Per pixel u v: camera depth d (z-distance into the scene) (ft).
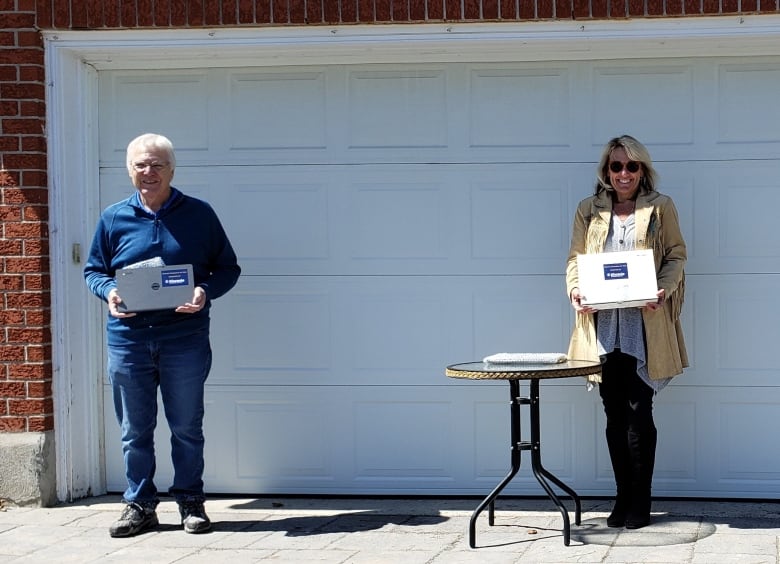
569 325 21.48
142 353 19.27
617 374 19.22
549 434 21.66
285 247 22.09
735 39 20.39
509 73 21.57
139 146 19.07
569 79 21.44
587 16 20.39
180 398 19.45
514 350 21.59
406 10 20.80
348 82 21.90
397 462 21.97
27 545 18.92
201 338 19.56
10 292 21.54
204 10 21.17
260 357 22.18
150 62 22.16
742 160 21.06
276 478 22.22
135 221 19.35
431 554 17.87
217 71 22.21
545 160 21.50
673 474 21.33
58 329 21.76
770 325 21.04
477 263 21.67
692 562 17.04
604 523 19.63
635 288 18.22
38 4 21.38
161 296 18.71
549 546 18.17
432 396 21.85
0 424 21.65
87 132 22.21
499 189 21.61
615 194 19.49
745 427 21.15
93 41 21.57
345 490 22.11
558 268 21.48
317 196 22.02
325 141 21.99
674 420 21.29
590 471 21.56
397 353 21.90
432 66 21.71
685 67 21.18
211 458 22.34
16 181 21.47
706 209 21.15
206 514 20.26
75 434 22.09
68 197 21.86
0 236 21.52
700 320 21.18
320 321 22.06
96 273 19.54
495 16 20.62
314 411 22.12
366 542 18.71
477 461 21.80
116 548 18.63
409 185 21.80
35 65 21.45
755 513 20.22
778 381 21.02
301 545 18.60
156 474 22.49
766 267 21.02
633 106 21.31
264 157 22.12
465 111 21.66
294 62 21.91
